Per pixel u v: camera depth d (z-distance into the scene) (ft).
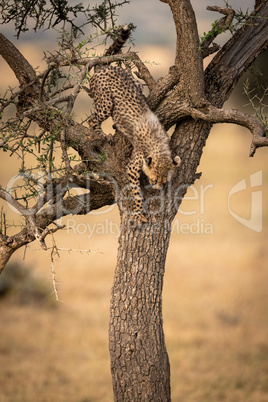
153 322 29.22
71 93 27.73
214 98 31.65
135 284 29.22
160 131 30.48
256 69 33.83
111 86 32.68
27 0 31.63
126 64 31.55
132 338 28.89
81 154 30.25
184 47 29.43
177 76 30.17
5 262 30.68
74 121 30.25
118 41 32.04
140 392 28.76
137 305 29.09
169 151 30.27
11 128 28.78
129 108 31.94
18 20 32.24
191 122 31.42
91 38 27.07
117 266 29.86
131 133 31.73
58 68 28.68
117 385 29.30
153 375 28.78
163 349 29.30
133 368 28.86
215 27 29.32
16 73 31.76
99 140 30.27
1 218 30.22
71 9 31.09
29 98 31.27
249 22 31.99
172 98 30.66
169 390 29.40
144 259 29.48
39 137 29.22
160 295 29.78
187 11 28.84
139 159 31.07
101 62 30.04
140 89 33.24
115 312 29.37
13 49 31.58
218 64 32.12
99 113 32.96
